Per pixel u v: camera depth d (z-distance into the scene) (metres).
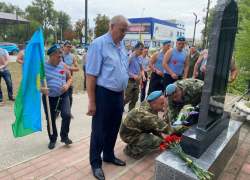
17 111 3.07
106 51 2.25
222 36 2.31
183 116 3.44
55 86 3.16
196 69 5.25
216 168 2.36
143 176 2.57
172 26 51.00
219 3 2.19
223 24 2.26
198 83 3.09
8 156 3.06
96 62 2.25
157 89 5.38
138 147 2.94
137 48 4.55
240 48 9.55
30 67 3.02
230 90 8.36
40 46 2.98
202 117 2.40
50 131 3.11
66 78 3.48
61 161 2.93
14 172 2.64
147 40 44.16
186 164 2.07
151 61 5.30
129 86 4.66
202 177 1.89
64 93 3.37
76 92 7.62
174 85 3.01
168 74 4.68
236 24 2.85
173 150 2.28
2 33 49.84
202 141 2.20
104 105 2.37
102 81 2.31
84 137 3.74
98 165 2.59
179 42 4.45
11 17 33.22
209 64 2.27
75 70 5.06
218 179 2.51
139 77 5.15
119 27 2.18
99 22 30.78
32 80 3.05
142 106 2.83
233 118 4.70
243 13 9.79
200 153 2.24
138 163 2.88
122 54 2.44
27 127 3.13
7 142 3.50
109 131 2.68
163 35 47.62
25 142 3.54
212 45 2.22
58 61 3.14
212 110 2.51
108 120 2.52
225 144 2.54
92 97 2.35
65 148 3.32
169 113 3.52
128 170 2.71
